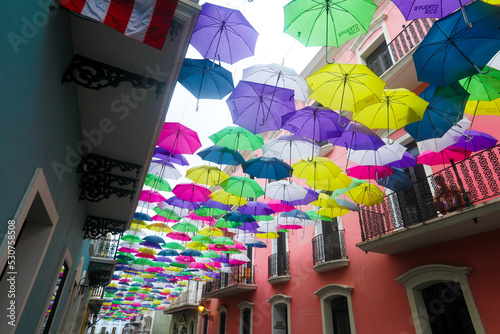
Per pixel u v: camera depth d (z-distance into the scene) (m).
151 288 20.61
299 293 9.72
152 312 38.16
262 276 12.55
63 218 3.82
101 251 11.48
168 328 29.59
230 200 7.08
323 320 8.24
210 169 6.21
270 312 11.08
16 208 1.95
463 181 5.63
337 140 4.87
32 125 1.97
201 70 3.55
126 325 49.81
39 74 1.95
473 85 3.39
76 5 1.91
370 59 9.20
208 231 9.58
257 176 6.15
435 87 3.42
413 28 7.38
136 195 5.23
